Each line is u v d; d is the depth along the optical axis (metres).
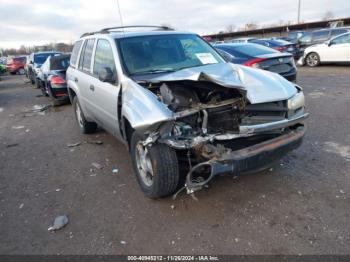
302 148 4.77
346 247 2.64
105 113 4.48
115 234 3.06
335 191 3.50
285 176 3.92
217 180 3.91
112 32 4.87
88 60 5.32
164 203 3.52
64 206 3.65
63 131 7.01
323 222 2.98
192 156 3.29
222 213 3.25
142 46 4.34
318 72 13.32
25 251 2.91
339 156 4.40
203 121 3.18
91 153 5.33
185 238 2.92
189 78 3.31
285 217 3.11
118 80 3.97
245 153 3.09
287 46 17.02
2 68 31.64
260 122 3.30
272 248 2.70
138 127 3.15
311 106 7.31
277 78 3.88
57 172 4.66
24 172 4.77
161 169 3.19
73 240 3.02
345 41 14.27
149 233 3.04
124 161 4.84
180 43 4.61
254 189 3.67
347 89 9.00
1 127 7.98
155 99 3.21
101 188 4.02
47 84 10.37
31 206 3.71
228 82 3.29
